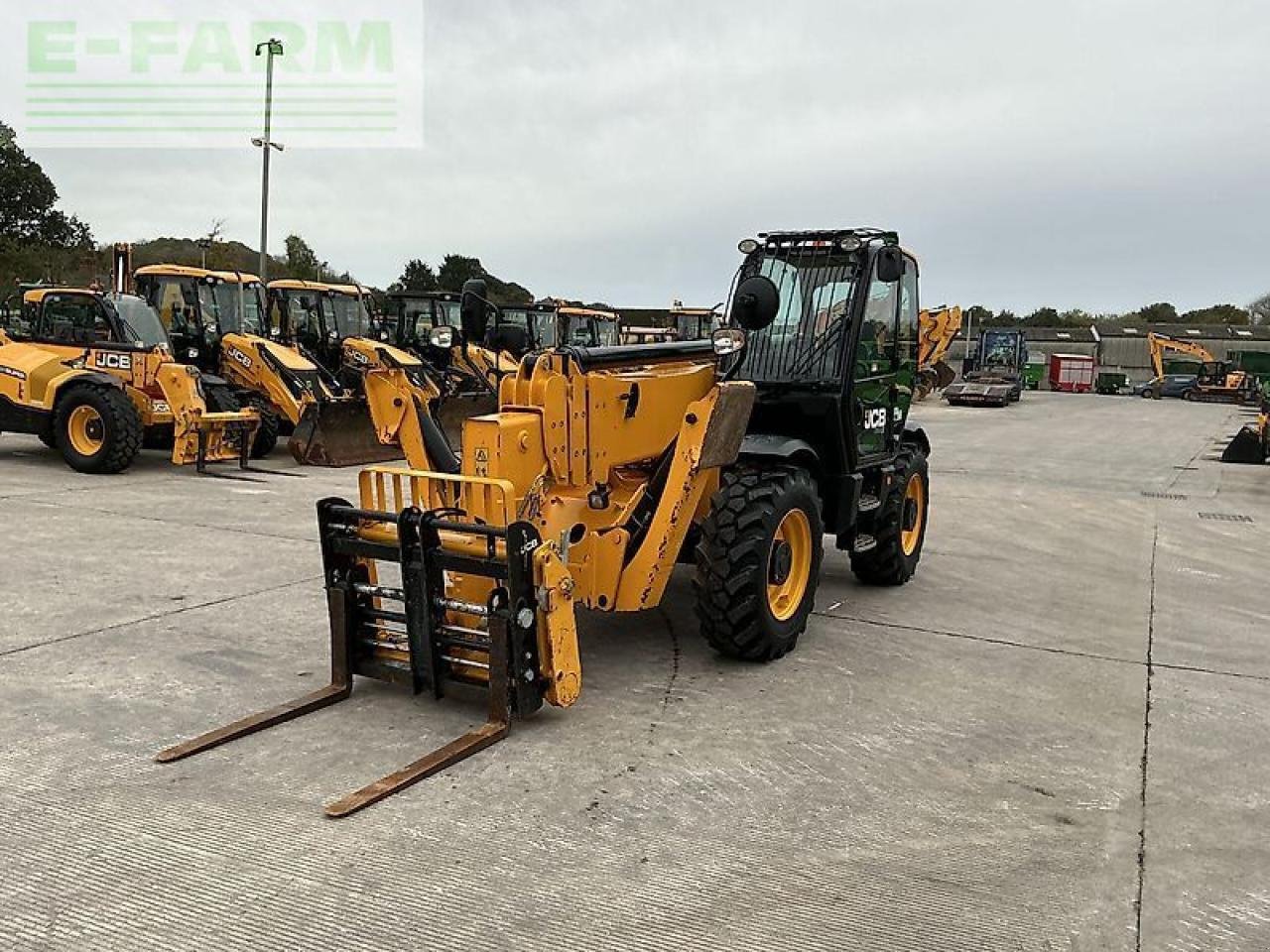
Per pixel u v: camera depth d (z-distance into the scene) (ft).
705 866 10.24
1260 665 17.76
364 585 14.52
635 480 16.83
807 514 17.04
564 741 13.25
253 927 8.95
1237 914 9.71
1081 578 24.75
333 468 39.75
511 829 10.84
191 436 36.68
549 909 9.36
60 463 38.17
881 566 22.44
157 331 38.68
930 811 11.64
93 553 23.15
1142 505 38.22
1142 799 12.17
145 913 9.11
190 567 22.12
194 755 12.45
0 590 19.70
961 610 21.06
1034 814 11.68
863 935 9.14
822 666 16.79
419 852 10.30
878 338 19.95
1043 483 44.29
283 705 13.96
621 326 70.08
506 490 13.44
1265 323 247.91
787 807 11.59
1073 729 14.42
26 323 39.19
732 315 16.55
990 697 15.62
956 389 114.62
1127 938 9.25
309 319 50.01
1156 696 15.92
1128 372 209.15
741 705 14.80
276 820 10.86
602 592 15.26
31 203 146.30
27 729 13.11
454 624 14.60
